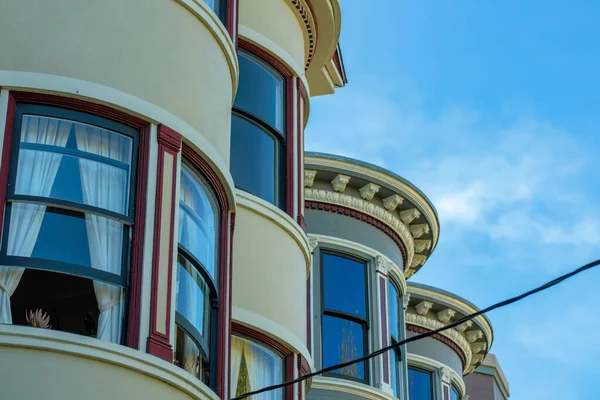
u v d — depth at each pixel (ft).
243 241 69.05
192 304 56.18
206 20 60.64
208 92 59.67
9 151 52.06
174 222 54.39
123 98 54.80
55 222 51.96
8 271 50.49
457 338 120.06
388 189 101.14
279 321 68.85
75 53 54.65
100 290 51.60
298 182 74.23
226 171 59.41
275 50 75.61
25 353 47.93
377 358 96.07
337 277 97.50
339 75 92.43
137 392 49.65
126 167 54.29
